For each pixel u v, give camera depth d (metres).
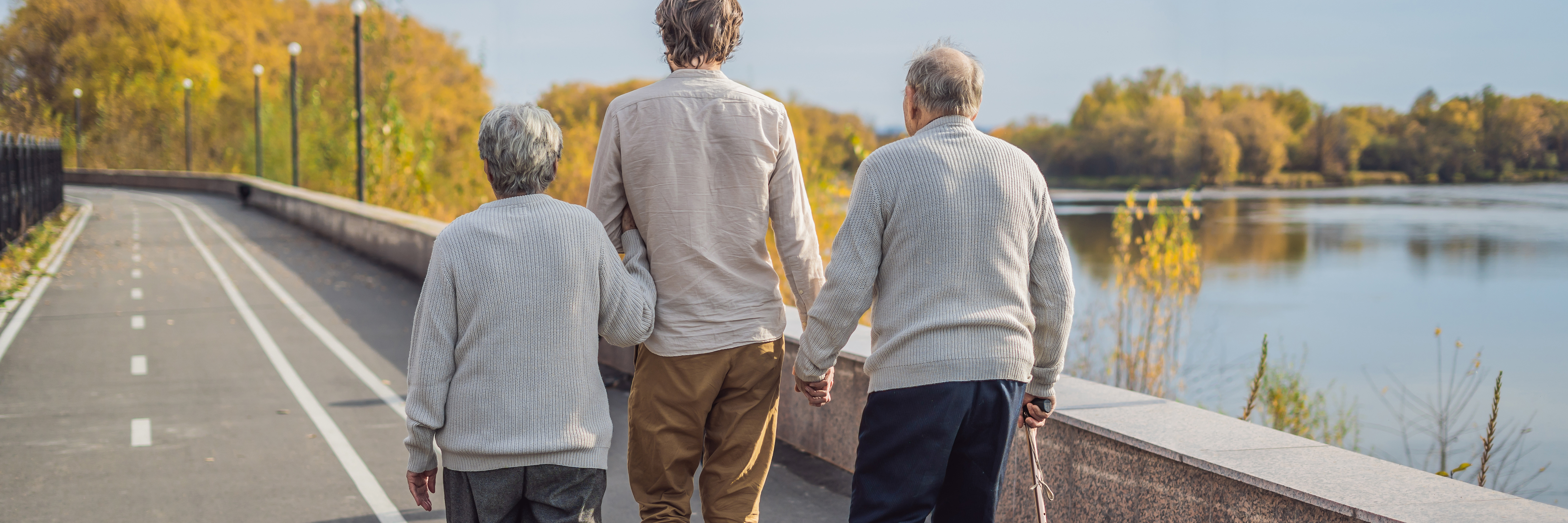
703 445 2.91
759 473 2.85
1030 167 2.43
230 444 5.07
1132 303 6.79
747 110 2.67
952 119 2.42
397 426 5.47
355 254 15.46
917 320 2.31
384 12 29.67
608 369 6.73
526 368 2.26
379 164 23.48
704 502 2.86
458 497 2.34
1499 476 4.10
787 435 4.88
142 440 5.14
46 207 21.64
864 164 2.44
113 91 56.47
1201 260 7.04
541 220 2.30
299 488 4.36
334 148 33.00
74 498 4.20
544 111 2.39
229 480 4.46
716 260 2.67
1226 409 5.63
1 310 9.87
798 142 9.34
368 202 22.75
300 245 16.98
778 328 2.81
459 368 2.28
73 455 4.85
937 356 2.28
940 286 2.30
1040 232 2.44
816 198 8.97
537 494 2.31
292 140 35.06
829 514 3.90
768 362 2.80
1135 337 6.49
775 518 3.86
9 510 4.04
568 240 2.31
